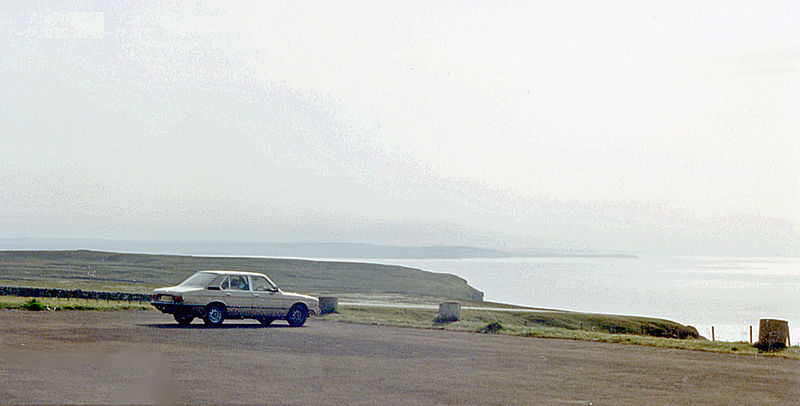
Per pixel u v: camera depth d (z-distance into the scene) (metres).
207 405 11.65
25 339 20.30
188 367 15.72
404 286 144.38
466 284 173.38
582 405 12.40
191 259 168.62
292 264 165.25
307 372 15.55
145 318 30.31
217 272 28.14
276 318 28.47
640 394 13.62
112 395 12.22
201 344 20.41
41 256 167.12
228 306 27.47
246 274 28.34
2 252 174.62
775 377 16.27
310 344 21.38
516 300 187.12
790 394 13.92
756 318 145.38
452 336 25.58
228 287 27.75
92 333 22.56
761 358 20.27
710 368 17.77
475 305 86.75
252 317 28.00
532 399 12.84
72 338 20.86
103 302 42.91
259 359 17.45
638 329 79.94
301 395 12.73
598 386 14.48
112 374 14.49
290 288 118.00
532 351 20.95
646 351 21.75
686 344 24.05
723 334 106.94
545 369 16.97
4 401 11.40
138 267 147.25
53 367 15.22
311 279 139.50
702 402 12.92
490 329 28.42
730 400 13.18
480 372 16.20
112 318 29.67
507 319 73.19
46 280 107.56
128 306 37.94
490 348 21.55
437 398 12.75
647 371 17.00
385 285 142.38
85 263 152.25
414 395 13.00
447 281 167.00
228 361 16.91
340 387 13.70
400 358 18.52
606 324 80.69
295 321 28.86
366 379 14.78
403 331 27.31
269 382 14.04
